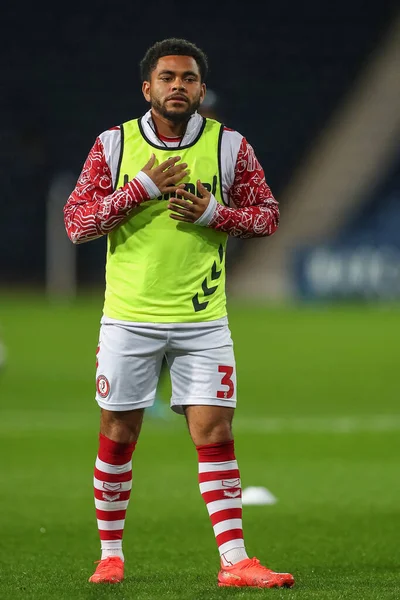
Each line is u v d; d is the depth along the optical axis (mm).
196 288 16344
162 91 15977
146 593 15672
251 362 63094
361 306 110375
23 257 139000
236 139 16656
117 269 16500
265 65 150125
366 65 148250
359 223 120812
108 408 16484
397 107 141500
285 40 153250
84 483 28609
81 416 41812
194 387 16406
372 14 154375
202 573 17984
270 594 15469
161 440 36312
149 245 16250
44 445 35156
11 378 54750
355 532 22266
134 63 153375
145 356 16391
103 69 152625
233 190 16844
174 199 15859
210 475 16469
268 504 25594
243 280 123625
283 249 125750
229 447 16531
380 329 84562
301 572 18156
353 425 39938
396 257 111312
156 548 20688
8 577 17406
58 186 134000
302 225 128625
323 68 149250
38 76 152250
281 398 47906
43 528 22703
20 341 73938
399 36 150250
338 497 26531
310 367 60594
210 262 16453
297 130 142375
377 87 144625
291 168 138125
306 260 113375
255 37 153875
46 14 157875
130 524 23234
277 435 37469
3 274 138250
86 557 19625
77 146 145250
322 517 23969
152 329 16250
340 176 134000
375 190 131750
